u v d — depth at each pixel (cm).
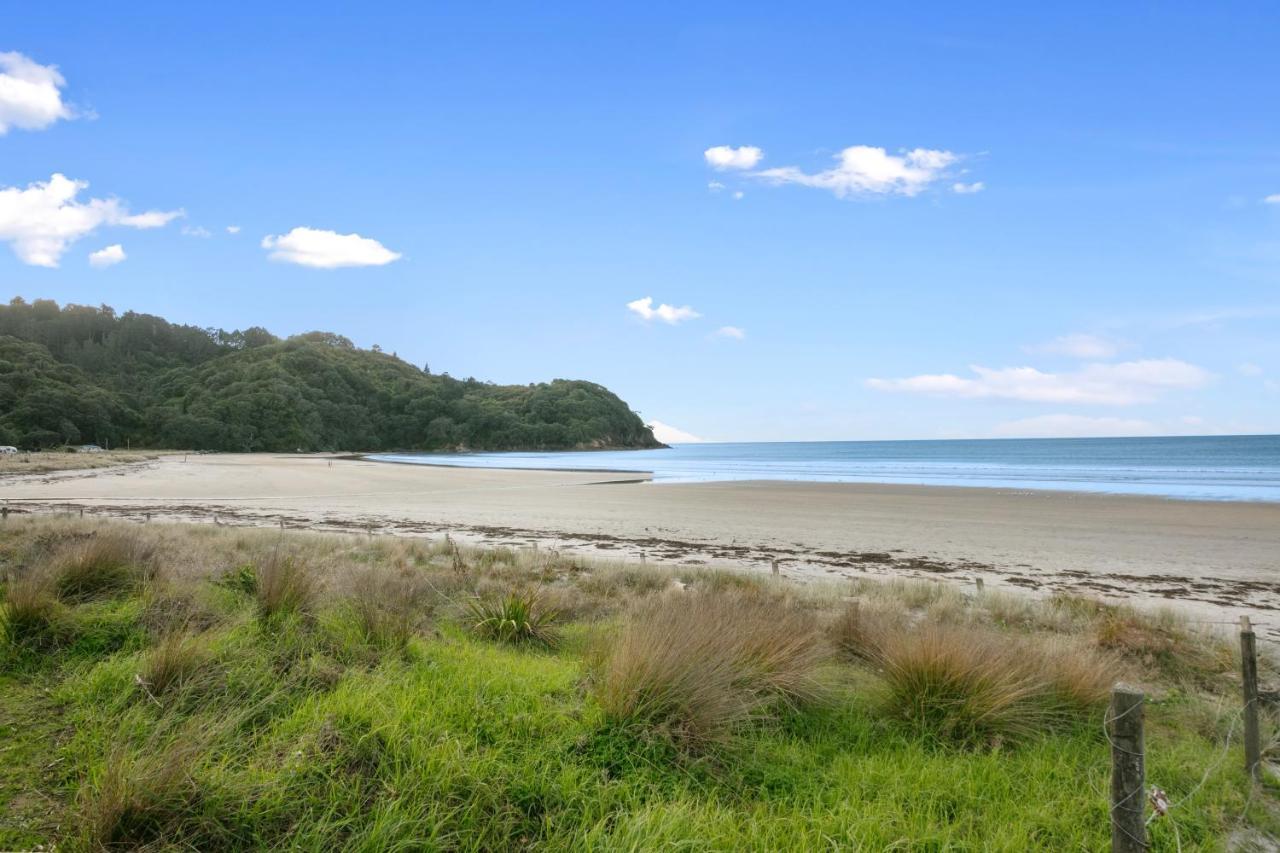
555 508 2728
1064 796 353
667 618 493
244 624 511
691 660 412
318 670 424
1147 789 358
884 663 509
